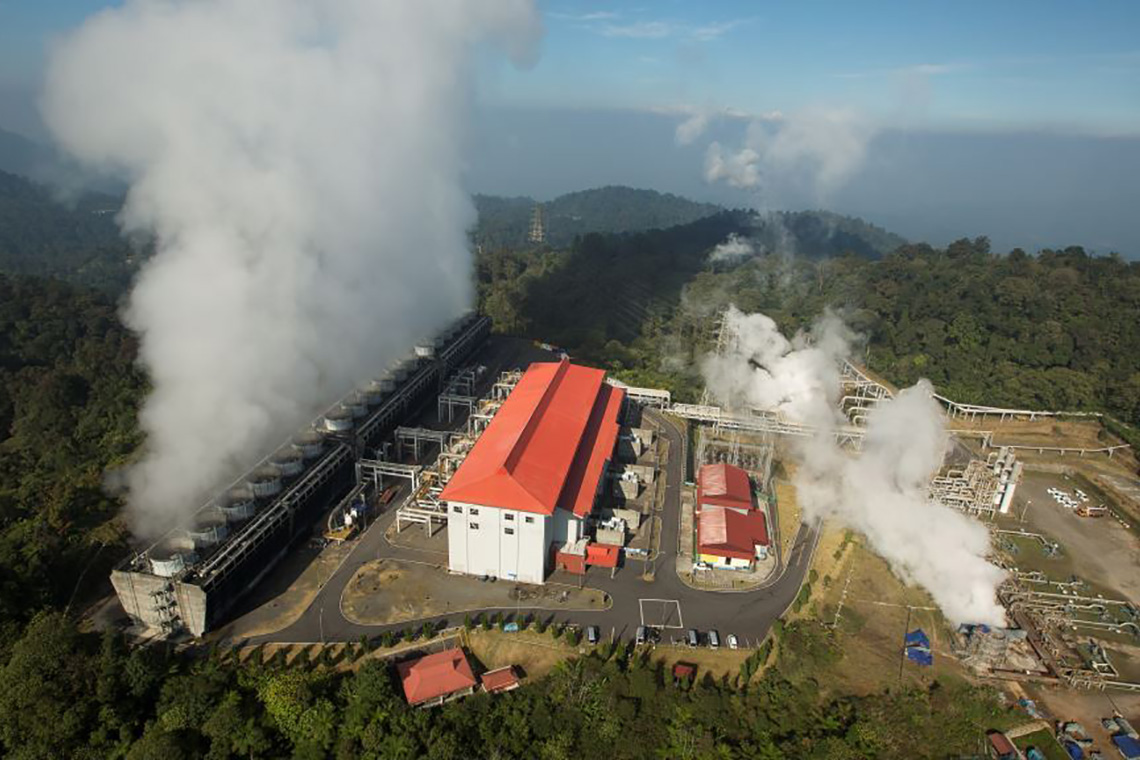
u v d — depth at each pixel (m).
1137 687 73.69
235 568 74.44
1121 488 119.44
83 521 89.38
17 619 70.12
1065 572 95.38
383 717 60.66
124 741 59.50
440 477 94.25
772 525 95.94
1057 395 145.62
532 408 98.88
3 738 58.41
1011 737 66.75
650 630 74.19
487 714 62.59
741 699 66.31
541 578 80.44
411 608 75.88
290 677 62.62
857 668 72.19
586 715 62.56
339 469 95.44
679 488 103.75
